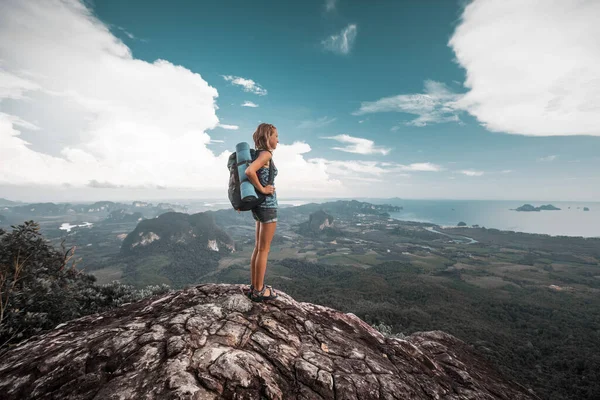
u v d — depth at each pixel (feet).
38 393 6.21
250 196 10.07
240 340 8.68
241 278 571.69
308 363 8.62
